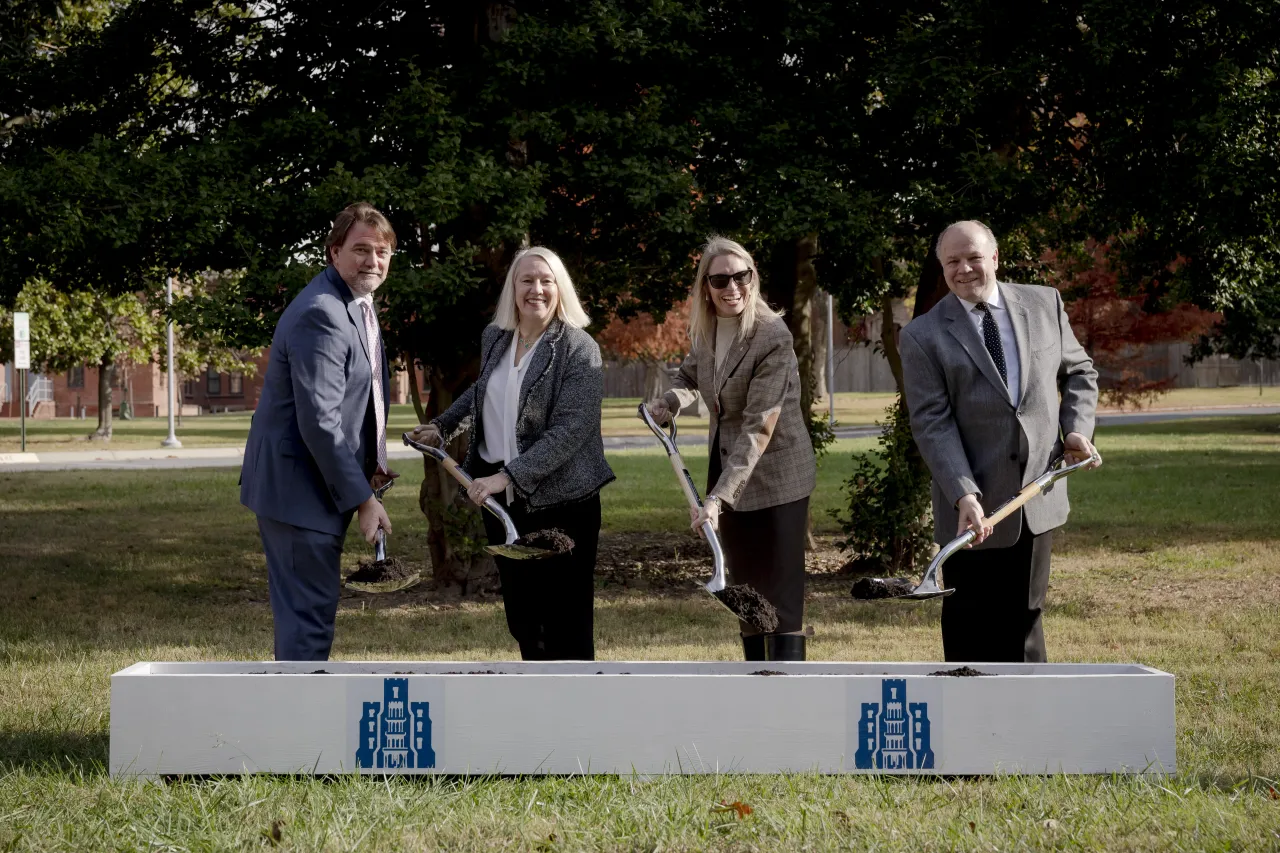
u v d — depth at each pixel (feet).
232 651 22.17
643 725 12.08
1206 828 10.51
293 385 13.80
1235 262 29.94
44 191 24.50
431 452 14.79
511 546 13.46
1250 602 26.45
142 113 29.78
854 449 75.56
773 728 12.08
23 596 29.37
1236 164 25.96
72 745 14.26
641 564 34.40
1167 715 12.06
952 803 11.33
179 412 191.01
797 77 28.73
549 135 26.05
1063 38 26.94
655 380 134.10
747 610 13.44
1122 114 27.73
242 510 49.44
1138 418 113.29
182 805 11.28
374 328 14.70
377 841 10.51
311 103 27.86
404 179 25.20
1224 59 26.81
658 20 26.76
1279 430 93.50
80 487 59.11
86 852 10.32
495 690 12.10
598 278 29.50
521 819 10.98
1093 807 11.05
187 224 25.17
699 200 27.27
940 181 27.81
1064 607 26.32
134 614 27.04
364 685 12.09
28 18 32.01
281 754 12.09
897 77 26.07
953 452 13.75
